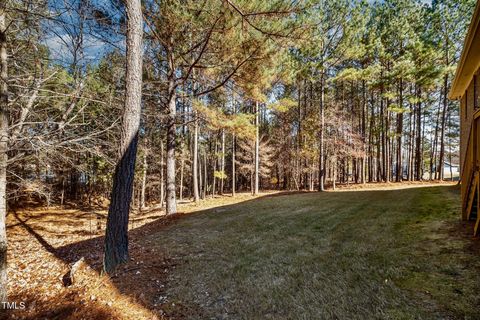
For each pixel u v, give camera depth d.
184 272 3.70
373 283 2.93
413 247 3.83
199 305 2.86
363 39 15.47
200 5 6.70
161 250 4.71
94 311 2.84
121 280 3.45
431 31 14.95
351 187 15.38
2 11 3.79
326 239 4.73
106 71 7.23
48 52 5.52
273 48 7.36
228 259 4.12
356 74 13.56
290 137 19.73
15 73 5.30
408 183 15.13
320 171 14.50
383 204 7.73
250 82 8.61
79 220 10.99
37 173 7.10
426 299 2.51
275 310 2.65
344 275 3.20
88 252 5.22
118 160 4.05
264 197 12.92
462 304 2.37
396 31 15.57
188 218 8.09
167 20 7.15
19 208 13.45
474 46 4.37
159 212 11.18
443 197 7.93
